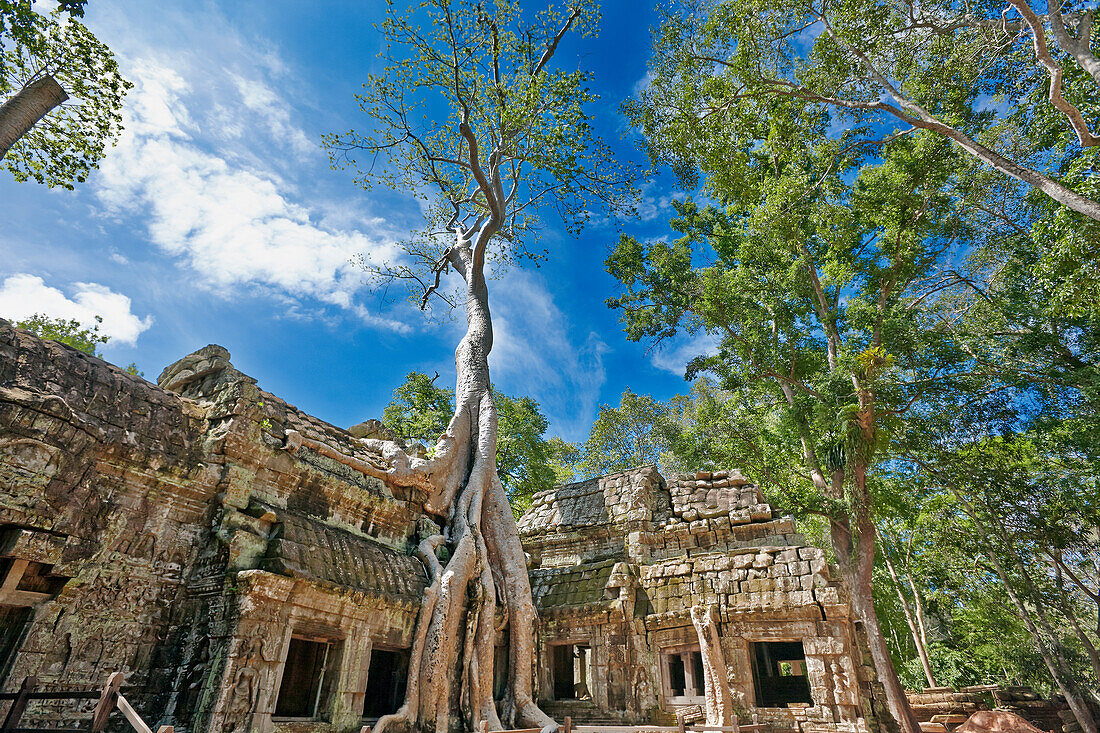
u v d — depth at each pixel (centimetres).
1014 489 1714
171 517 921
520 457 2817
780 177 1683
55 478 768
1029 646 2258
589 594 1614
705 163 1656
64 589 770
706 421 1925
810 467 1720
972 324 1845
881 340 1561
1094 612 2447
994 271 1889
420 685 1120
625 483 1825
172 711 812
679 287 1938
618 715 1402
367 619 1073
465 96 1820
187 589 912
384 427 1644
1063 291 1332
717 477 1739
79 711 752
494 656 1370
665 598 1509
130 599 843
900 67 1475
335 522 1174
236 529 941
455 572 1276
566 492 1973
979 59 1409
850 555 1430
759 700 1399
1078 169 1155
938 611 2577
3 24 863
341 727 960
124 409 905
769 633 1346
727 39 1463
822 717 1223
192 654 854
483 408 1730
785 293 1861
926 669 2469
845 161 1645
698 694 1496
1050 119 1409
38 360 833
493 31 1734
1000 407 1576
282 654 892
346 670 1001
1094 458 1523
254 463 1038
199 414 1036
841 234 1728
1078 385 1457
